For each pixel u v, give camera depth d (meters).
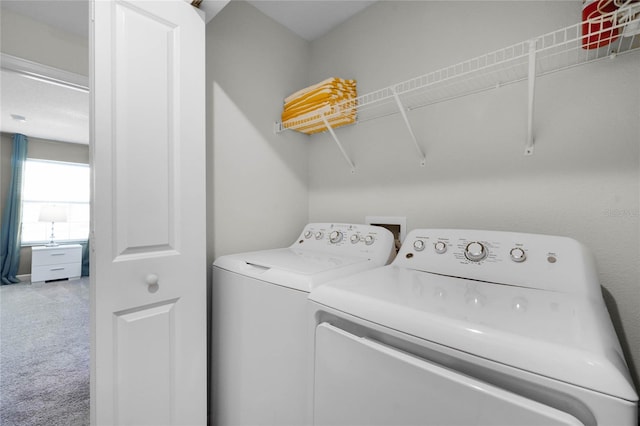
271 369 1.08
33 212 5.31
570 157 1.09
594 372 0.47
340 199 1.83
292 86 1.91
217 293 1.37
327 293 0.87
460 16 1.36
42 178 5.39
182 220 1.15
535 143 1.16
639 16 0.80
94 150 0.96
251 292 1.17
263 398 1.12
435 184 1.43
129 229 1.02
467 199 1.33
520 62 1.19
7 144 4.90
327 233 1.58
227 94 1.57
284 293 1.04
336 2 1.67
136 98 1.04
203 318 1.22
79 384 1.94
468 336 0.59
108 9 0.98
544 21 1.14
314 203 1.98
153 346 1.08
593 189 1.04
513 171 1.21
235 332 1.25
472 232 1.10
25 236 5.22
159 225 1.10
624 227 0.99
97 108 0.96
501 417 0.53
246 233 1.65
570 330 0.58
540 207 1.15
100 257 0.96
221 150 1.55
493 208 1.26
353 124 1.76
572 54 1.08
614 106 1.00
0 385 1.93
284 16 1.78
